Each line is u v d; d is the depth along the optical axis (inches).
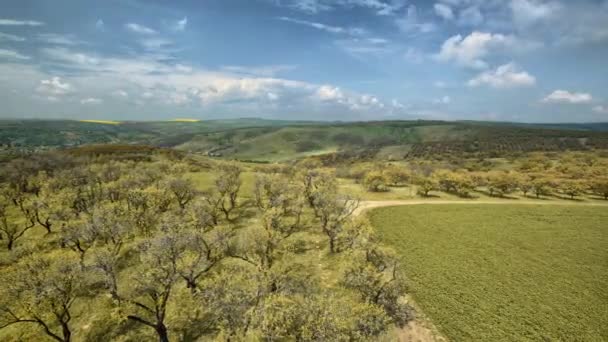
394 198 3762.3
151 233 1777.8
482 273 1713.8
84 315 1241.4
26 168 3619.6
